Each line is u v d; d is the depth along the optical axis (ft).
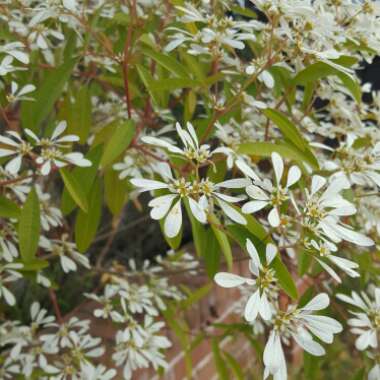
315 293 0.68
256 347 0.78
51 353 0.70
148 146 0.71
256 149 0.53
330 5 0.66
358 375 0.61
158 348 0.76
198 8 0.72
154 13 0.75
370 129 0.69
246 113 0.78
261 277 0.43
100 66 0.79
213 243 0.58
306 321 0.44
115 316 0.72
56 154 0.53
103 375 0.66
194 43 0.66
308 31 0.58
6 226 0.66
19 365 0.72
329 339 0.42
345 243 0.69
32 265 0.64
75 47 0.76
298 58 0.60
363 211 0.68
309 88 0.70
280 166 0.46
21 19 0.72
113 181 0.72
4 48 0.56
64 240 0.76
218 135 0.65
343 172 0.60
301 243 0.47
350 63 0.57
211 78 0.63
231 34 0.62
